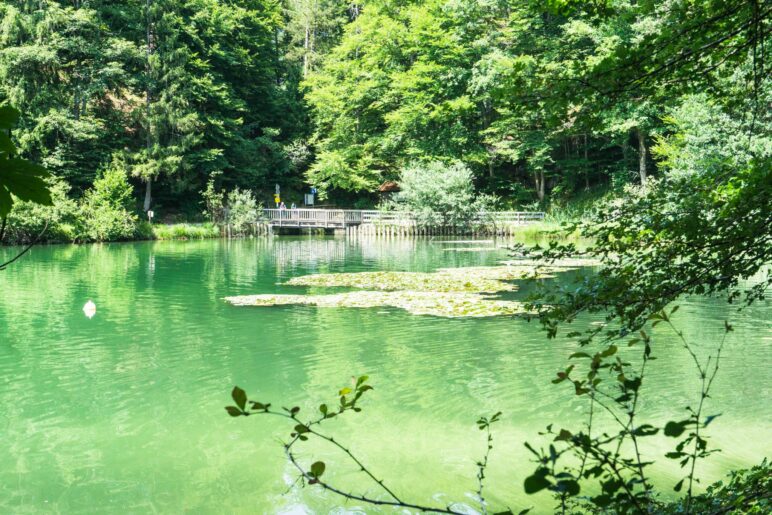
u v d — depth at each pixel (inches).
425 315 475.5
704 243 118.3
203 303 538.9
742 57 122.0
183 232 1486.2
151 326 444.8
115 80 1430.9
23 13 1336.1
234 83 1830.7
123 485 202.4
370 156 1769.2
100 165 1424.7
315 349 376.5
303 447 231.3
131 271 787.4
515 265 830.5
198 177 1689.2
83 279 705.0
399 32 1669.5
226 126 1711.4
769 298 511.5
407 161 1715.1
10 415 268.5
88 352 374.6
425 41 1582.2
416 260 929.5
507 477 201.9
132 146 1553.9
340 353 366.6
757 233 113.0
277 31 2194.9
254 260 938.7
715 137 681.0
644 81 119.1
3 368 341.1
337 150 1786.4
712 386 287.9
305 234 1724.9
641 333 84.7
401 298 549.6
